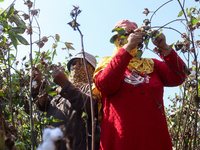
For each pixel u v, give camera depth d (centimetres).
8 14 216
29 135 264
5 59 241
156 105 205
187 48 208
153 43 213
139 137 190
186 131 250
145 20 205
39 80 245
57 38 229
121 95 207
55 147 88
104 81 203
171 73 230
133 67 220
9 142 130
